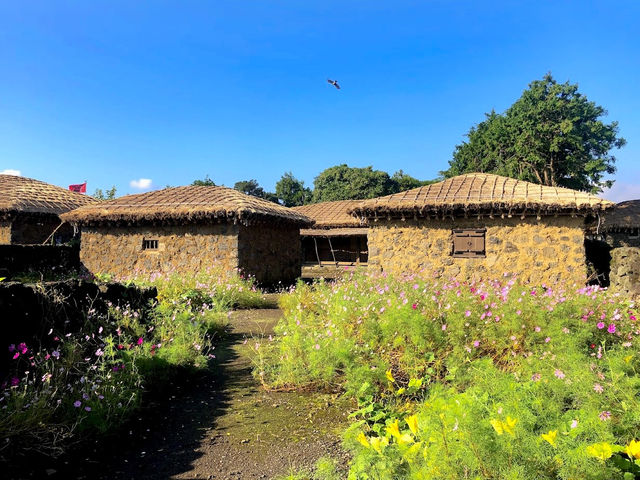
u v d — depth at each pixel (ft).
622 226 61.87
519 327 15.25
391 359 15.87
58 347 13.75
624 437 7.84
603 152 97.04
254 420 13.06
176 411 13.85
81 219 48.29
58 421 11.35
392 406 12.18
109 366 14.56
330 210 96.48
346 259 92.48
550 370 11.47
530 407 8.90
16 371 11.89
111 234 49.14
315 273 74.33
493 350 15.57
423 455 7.54
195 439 11.85
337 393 15.05
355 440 9.66
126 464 10.46
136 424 12.86
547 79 97.14
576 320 15.37
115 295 20.08
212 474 9.98
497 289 21.56
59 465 10.16
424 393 13.16
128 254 48.39
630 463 6.99
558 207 34.58
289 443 11.48
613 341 14.94
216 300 31.91
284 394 15.21
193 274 43.78
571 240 35.32
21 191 58.75
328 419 13.00
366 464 8.44
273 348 20.83
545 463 6.98
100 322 17.21
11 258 37.83
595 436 7.37
